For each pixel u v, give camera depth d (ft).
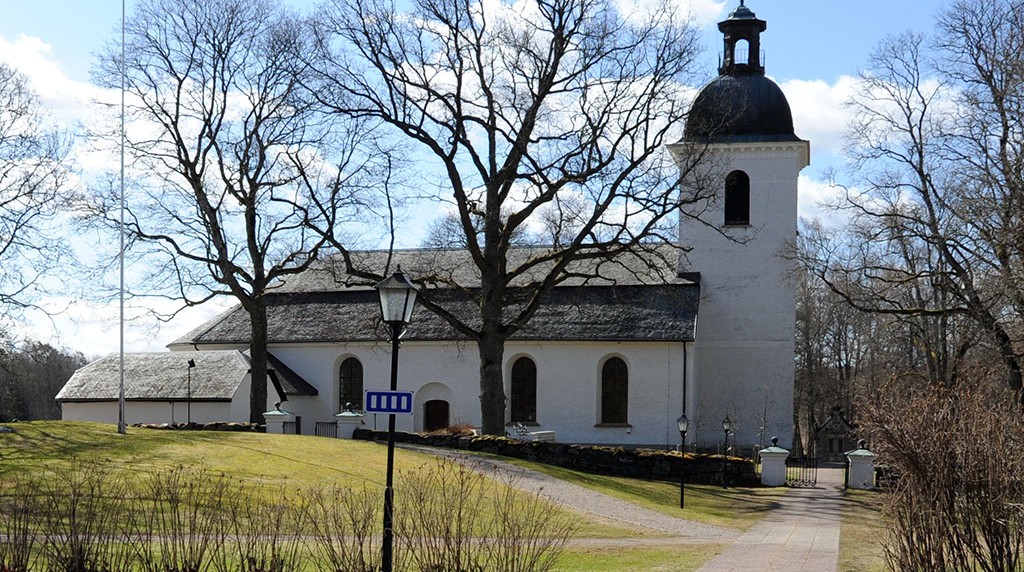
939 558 53.31
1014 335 137.18
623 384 179.63
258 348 163.12
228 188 159.33
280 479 92.84
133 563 52.37
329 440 121.49
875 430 57.26
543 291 143.13
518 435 163.94
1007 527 52.39
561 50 138.51
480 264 143.13
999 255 122.31
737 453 181.88
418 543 54.65
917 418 55.77
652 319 178.29
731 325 186.09
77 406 178.81
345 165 153.58
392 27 138.82
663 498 113.50
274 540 49.98
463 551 56.49
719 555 75.61
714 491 126.41
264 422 162.30
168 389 175.01
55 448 98.43
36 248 130.21
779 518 102.47
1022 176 123.13
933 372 176.65
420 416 187.83
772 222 186.19
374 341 188.85
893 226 136.67
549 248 200.03
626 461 133.69
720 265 187.32
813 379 275.59
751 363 185.06
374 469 103.09
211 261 158.92
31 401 252.62
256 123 158.71
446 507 55.01
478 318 186.80
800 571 68.23
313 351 193.06
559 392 180.45
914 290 194.08
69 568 47.44
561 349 180.86
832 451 205.67
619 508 99.91
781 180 186.29
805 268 152.66
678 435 175.01
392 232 146.51
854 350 283.18
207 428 152.05
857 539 85.92
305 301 200.13
